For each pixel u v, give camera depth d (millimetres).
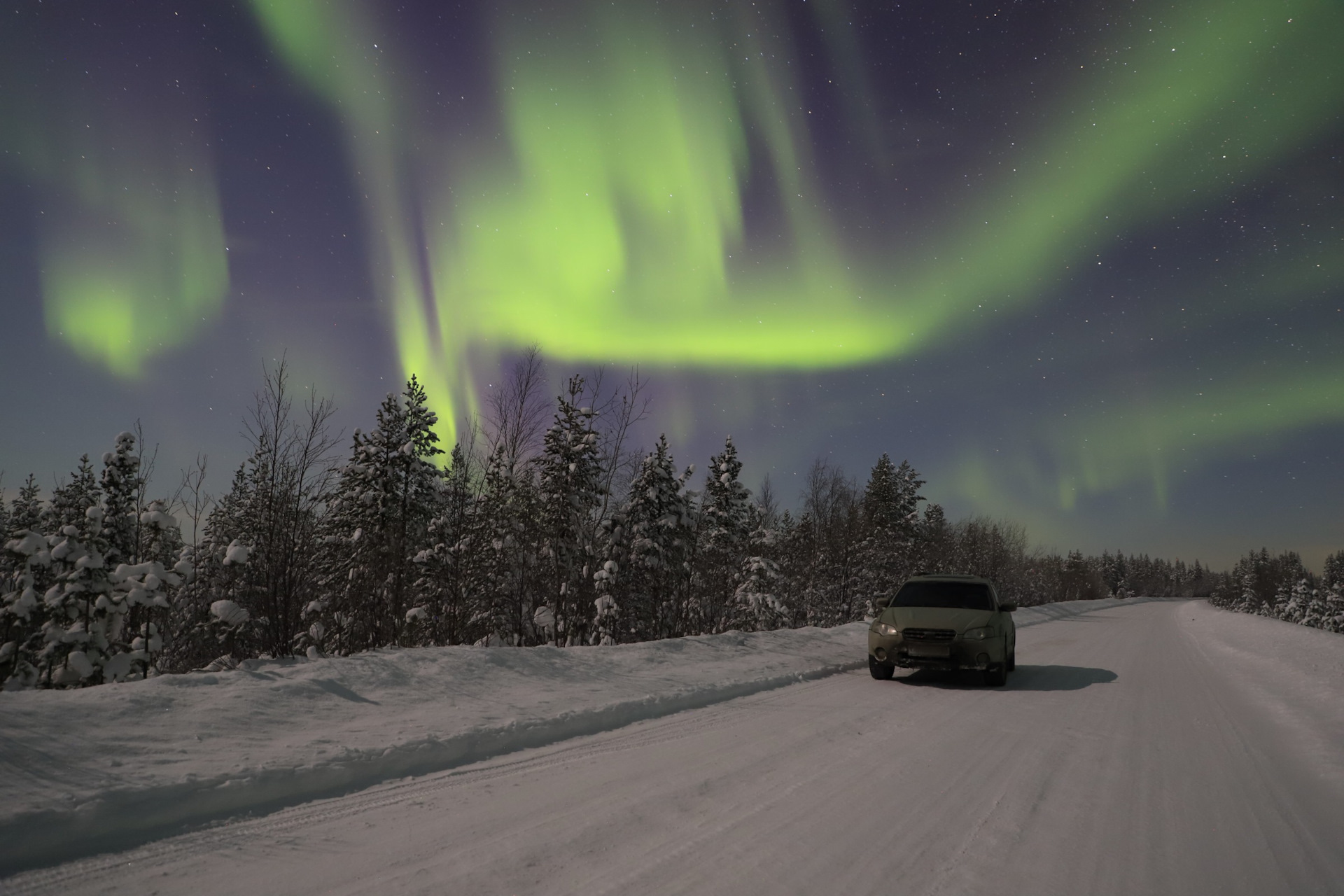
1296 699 9336
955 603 11094
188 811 3998
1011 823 4246
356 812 4238
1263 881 3463
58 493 13453
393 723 5820
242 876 3293
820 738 6492
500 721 6230
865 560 34531
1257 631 20219
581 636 17469
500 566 16062
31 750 4109
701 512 22234
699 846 3775
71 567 8430
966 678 11234
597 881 3305
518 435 15031
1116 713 8188
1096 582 119500
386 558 14680
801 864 3557
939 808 4516
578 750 5957
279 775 4473
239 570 10117
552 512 16719
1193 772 5586
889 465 38094
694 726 7027
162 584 8805
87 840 3586
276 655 9734
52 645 7883
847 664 12492
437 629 15398
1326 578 69438
